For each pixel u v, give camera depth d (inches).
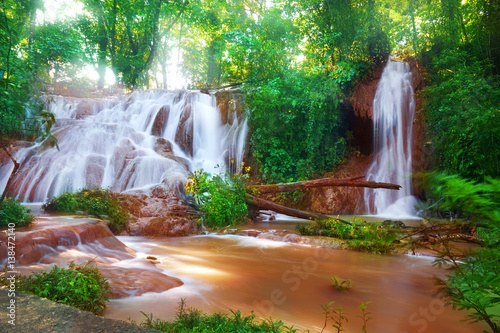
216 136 762.8
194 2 1192.2
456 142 308.8
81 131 593.3
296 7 777.6
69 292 134.1
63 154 544.4
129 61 1135.0
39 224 237.3
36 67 683.4
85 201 357.1
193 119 741.9
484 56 530.6
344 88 698.8
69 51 892.6
